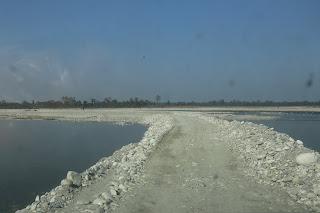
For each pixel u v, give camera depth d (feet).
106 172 33.45
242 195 23.27
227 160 35.91
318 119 150.10
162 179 28.66
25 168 43.80
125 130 99.60
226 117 154.10
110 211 20.67
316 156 29.86
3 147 64.39
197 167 32.99
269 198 22.48
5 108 295.48
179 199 22.79
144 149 45.93
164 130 71.41
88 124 125.80
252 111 238.89
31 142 72.23
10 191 32.86
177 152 42.22
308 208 20.26
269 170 29.43
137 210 20.76
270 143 38.91
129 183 27.45
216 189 25.00
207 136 56.80
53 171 41.88
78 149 60.85
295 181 25.31
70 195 24.91
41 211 21.49
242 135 49.44
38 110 243.19
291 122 131.64
